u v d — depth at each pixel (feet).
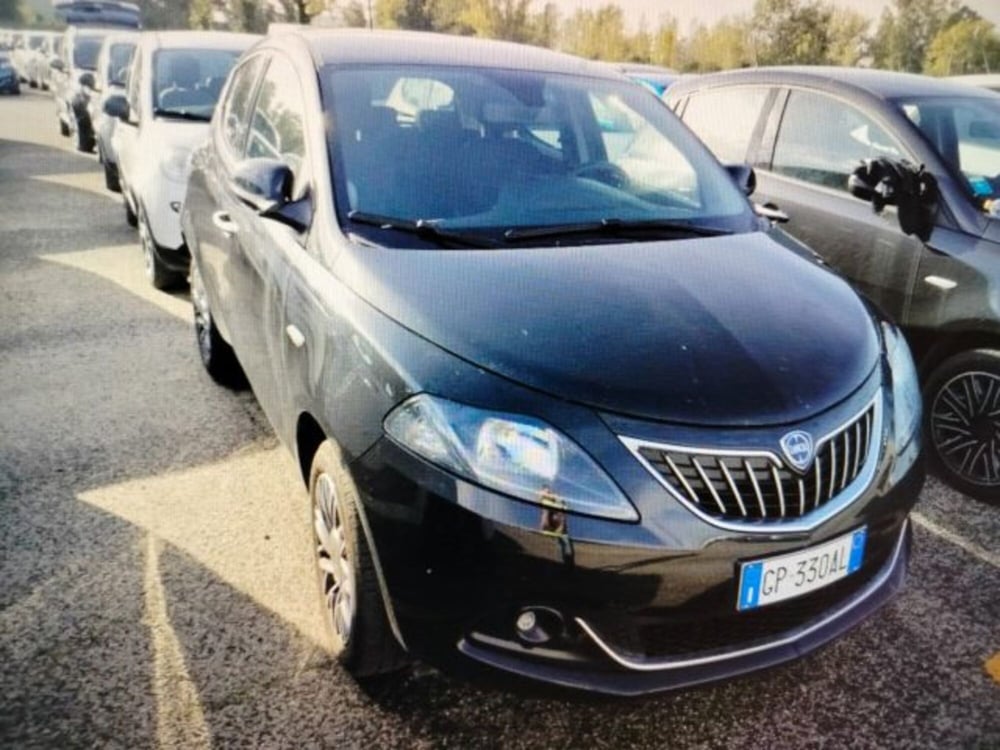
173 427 12.45
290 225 8.43
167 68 20.92
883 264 11.88
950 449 11.35
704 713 7.41
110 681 7.45
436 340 6.41
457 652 6.21
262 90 11.25
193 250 13.43
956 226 11.14
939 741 7.14
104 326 16.69
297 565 9.21
